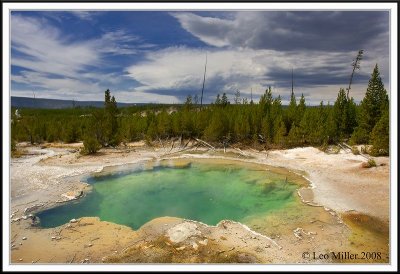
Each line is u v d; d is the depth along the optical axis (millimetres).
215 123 36594
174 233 12852
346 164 24516
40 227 14195
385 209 15227
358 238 12500
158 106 73938
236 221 14898
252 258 10867
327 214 15086
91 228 13922
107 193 19859
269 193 19484
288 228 13688
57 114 74062
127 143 40125
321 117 35250
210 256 10953
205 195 19547
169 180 23172
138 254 11156
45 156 31688
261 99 41312
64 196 18578
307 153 30062
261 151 33312
